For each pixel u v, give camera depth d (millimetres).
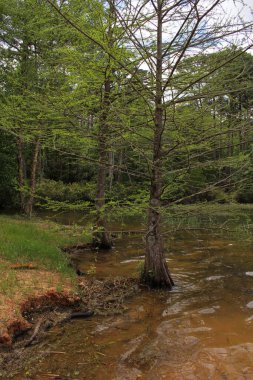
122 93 6039
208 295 6707
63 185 22203
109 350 4629
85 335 5039
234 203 7020
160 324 5406
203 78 5828
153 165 6242
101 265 8852
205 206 6641
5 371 4090
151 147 6895
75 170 25156
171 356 4480
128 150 7461
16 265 7152
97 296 6422
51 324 5305
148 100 6246
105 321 5520
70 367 4219
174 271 8375
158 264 7023
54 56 9289
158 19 5797
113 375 4066
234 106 6457
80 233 7508
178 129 5949
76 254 10062
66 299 5914
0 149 18094
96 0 6172
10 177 18766
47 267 7496
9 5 13125
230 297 6605
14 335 4770
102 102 6098
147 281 7035
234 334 5070
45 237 10680
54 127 6723
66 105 5953
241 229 7004
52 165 27422
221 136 6367
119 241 12273
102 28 5836
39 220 15977
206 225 9031
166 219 7465
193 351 4594
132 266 8773
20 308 5254
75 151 7215
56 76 7047
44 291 5898
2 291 5672
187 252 10469
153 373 4109
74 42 7461
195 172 7680
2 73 13492
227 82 5926
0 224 11219
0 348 4441
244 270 8492
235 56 5363
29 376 4016
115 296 6488
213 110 6242
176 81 5840
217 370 4156
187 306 6141
